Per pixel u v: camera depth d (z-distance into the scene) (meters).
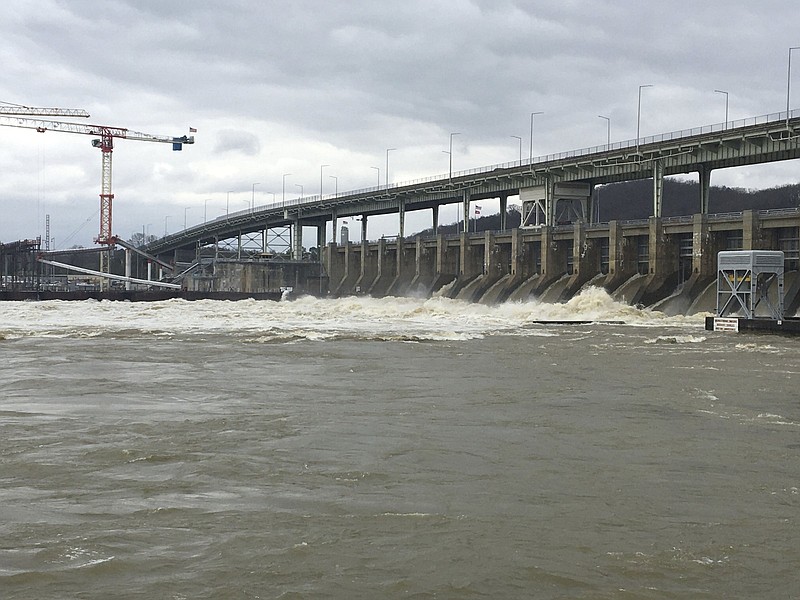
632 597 12.77
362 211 175.50
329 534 15.59
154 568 13.68
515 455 22.70
